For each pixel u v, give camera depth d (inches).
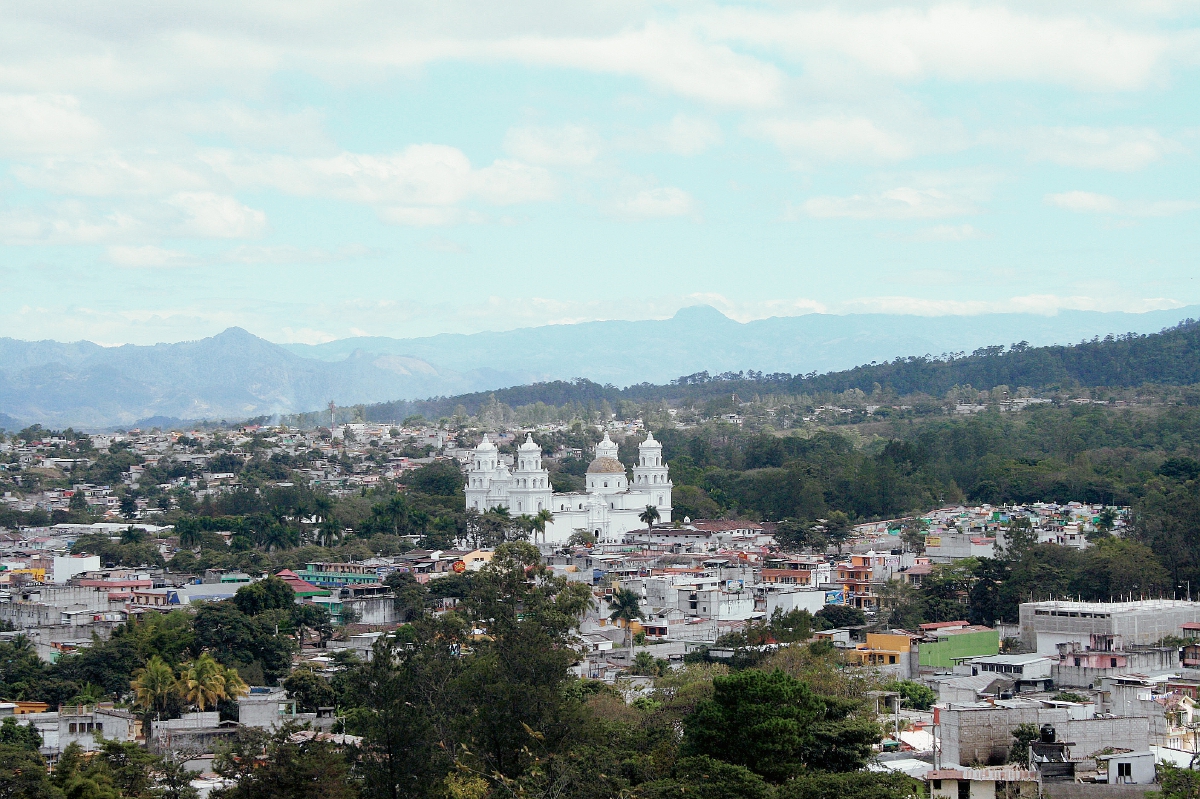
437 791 6077.8
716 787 5639.8
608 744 6663.4
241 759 6353.3
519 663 6756.9
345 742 7249.0
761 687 6254.9
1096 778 5974.4
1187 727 7116.1
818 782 5526.6
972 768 5974.4
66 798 6422.2
